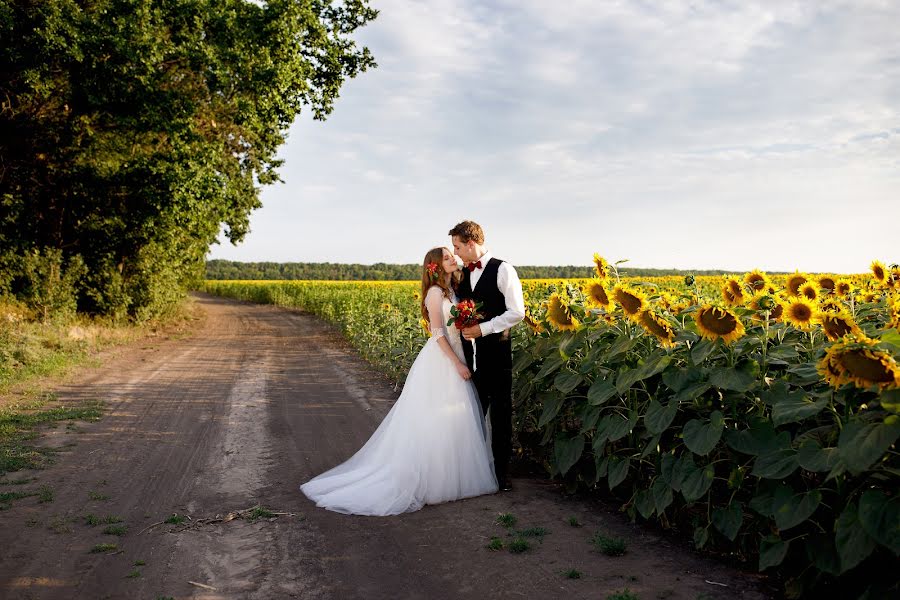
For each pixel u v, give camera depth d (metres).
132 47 14.10
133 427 6.69
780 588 2.89
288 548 3.55
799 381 3.17
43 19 13.80
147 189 16.06
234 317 28.41
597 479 3.82
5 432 6.21
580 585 2.98
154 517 4.06
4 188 16.58
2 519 3.98
